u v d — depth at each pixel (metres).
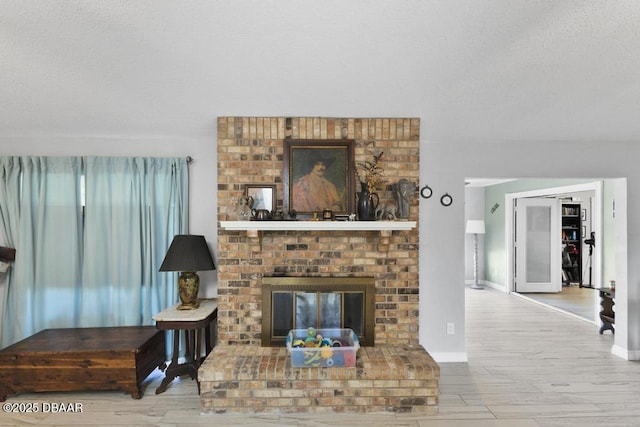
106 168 3.29
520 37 1.63
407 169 2.98
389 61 1.88
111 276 3.27
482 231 7.20
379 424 2.34
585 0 1.34
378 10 1.42
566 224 7.69
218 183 2.94
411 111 2.71
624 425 2.33
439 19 1.49
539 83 2.14
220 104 2.57
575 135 3.25
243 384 2.48
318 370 2.49
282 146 2.95
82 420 2.37
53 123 2.93
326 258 2.99
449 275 3.40
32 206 3.23
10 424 2.32
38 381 2.58
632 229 3.44
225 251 2.96
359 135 2.97
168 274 3.32
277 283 2.92
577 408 2.54
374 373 2.49
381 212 2.86
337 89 2.28
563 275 7.57
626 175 3.44
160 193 3.36
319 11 1.43
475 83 2.16
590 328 4.52
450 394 2.74
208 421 2.37
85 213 3.27
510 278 6.82
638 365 3.30
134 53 1.79
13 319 3.22
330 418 2.41
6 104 2.50
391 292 3.01
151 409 2.51
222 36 1.63
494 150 3.42
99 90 2.27
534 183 6.13
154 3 1.37
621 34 1.58
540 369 3.22
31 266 3.19
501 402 2.62
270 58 1.85
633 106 2.51
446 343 3.39
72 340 2.81
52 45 1.70
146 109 2.65
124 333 2.98
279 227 2.77
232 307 2.96
